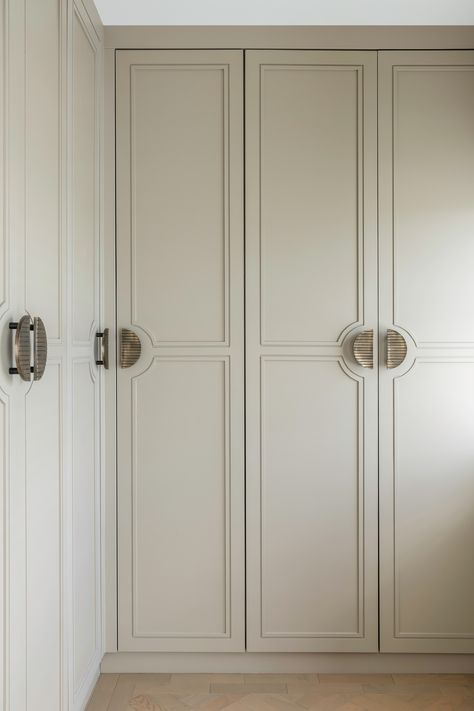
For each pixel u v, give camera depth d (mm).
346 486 2674
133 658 2695
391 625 2674
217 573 2670
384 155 2668
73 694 2180
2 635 1493
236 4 2484
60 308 2012
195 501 2670
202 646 2672
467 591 2674
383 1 2465
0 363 1484
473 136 2676
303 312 2668
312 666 2695
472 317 2668
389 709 2400
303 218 2666
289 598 2668
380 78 2666
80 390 2281
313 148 2670
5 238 1519
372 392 2666
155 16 2584
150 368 2668
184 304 2666
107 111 2654
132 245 2662
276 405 2668
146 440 2666
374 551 2672
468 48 2668
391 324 2672
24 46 1657
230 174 2660
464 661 2699
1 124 1492
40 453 1805
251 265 2662
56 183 1973
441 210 2672
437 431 2674
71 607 2145
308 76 2666
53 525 1933
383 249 2666
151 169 2666
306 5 2498
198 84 2664
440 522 2674
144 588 2670
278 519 2668
